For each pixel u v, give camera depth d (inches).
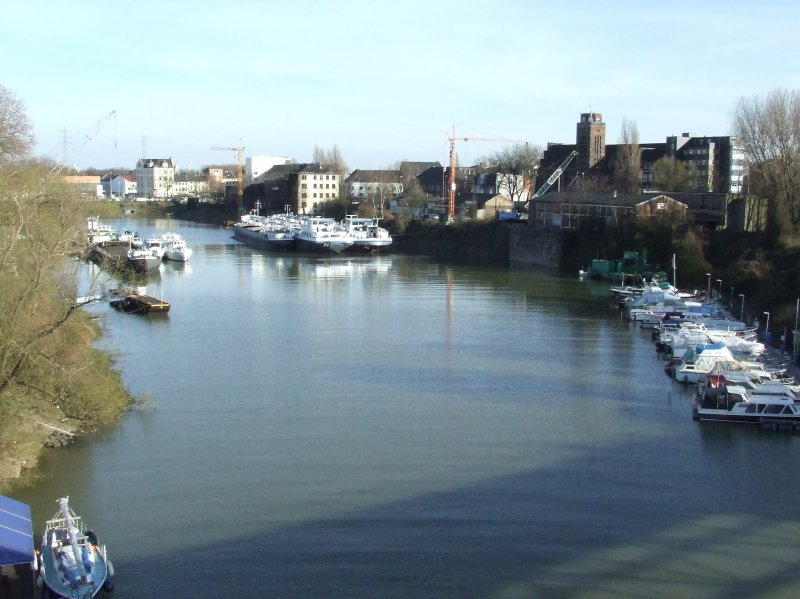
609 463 2285.9
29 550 1592.0
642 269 6279.5
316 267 7367.1
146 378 3142.2
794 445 2439.7
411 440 2464.3
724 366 3068.4
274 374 3223.4
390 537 1850.4
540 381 3152.1
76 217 2815.0
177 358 3484.3
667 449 2400.3
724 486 2133.4
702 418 2652.6
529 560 1754.4
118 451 2347.4
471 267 7603.4
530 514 1963.6
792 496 2075.5
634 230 6712.6
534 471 2225.6
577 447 2412.6
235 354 3572.8
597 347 3791.8
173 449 2369.6
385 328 4244.6
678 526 1905.8
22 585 1606.8
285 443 2431.1
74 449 2356.1
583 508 1998.0
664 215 6673.2
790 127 6072.8
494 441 2460.6
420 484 2135.8
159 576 1689.2
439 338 3983.8
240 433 2512.3
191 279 6299.2
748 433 2544.3
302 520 1930.4
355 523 1916.8
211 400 2854.3
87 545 1697.8
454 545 1817.2
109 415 2573.8
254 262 7711.6
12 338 2234.3
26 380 2346.2
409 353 3629.4
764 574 1699.1
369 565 1733.5
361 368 3336.6
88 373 2578.7
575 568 1722.4
